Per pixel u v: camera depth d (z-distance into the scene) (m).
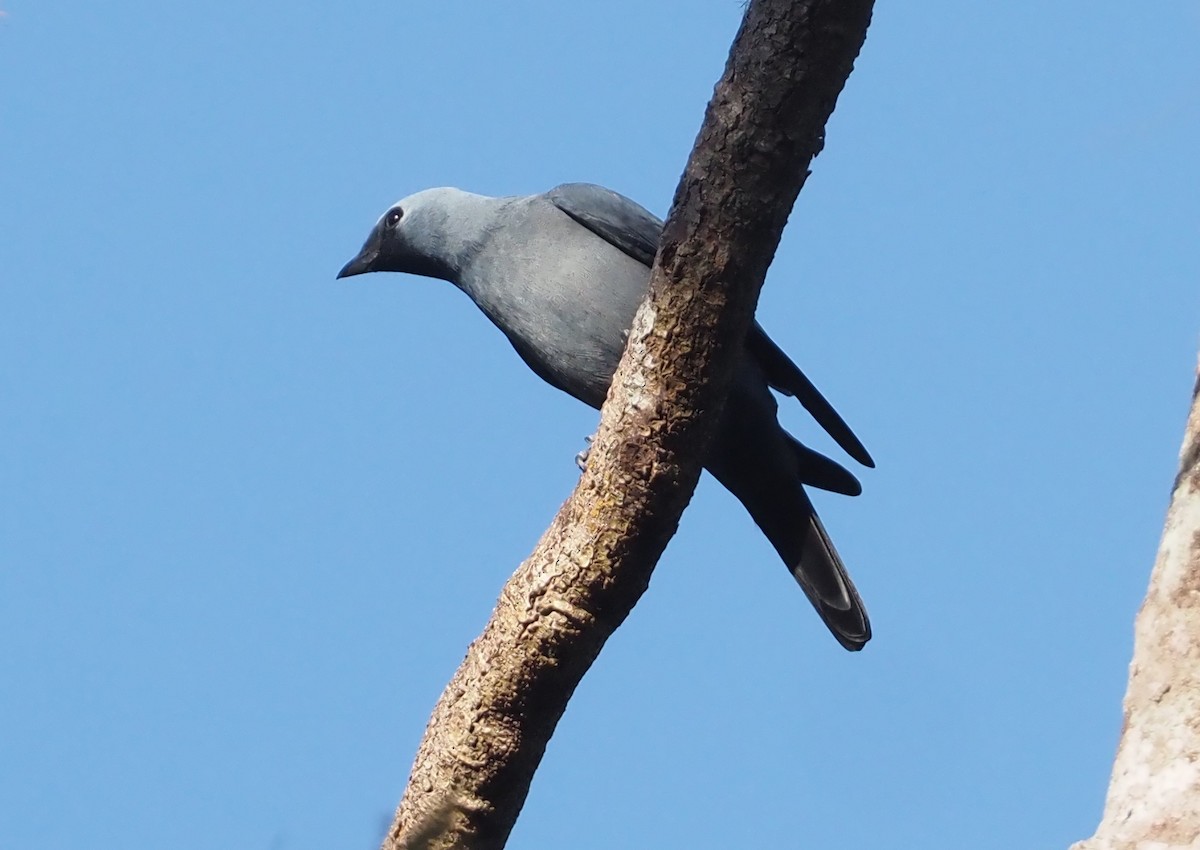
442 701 8.73
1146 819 6.67
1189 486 7.45
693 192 7.89
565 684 8.50
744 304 8.00
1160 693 7.00
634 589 8.42
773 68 7.61
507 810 8.70
